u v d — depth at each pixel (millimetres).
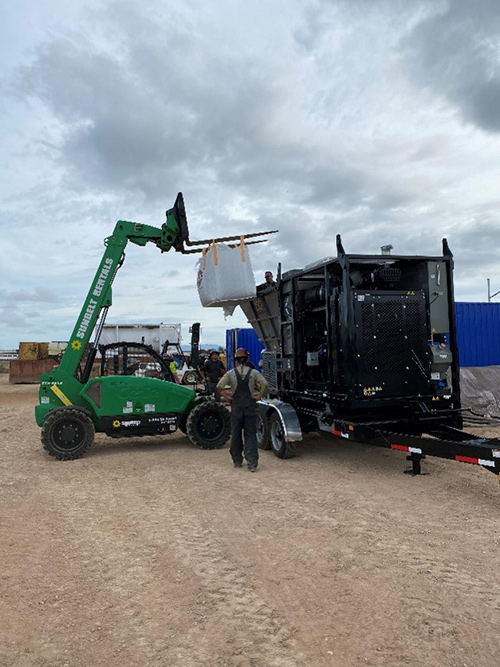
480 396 13023
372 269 8555
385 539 4945
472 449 5867
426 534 5070
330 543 4871
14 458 9492
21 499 6723
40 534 5363
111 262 10148
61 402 9641
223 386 8125
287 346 9719
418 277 8250
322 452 9367
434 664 3027
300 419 9133
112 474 8062
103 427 9562
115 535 5293
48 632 3455
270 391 10445
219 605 3773
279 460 8719
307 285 9578
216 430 10062
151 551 4836
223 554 4703
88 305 9969
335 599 3805
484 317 15297
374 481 7184
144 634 3410
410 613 3586
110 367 10586
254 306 11359
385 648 3188
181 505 6289
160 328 30297
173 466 8492
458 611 3604
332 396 8000
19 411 17797
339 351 8023
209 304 9852
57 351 32281
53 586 4145
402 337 7746
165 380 10648
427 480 7219
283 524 5441
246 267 9586
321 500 6262
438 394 7887
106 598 3924
